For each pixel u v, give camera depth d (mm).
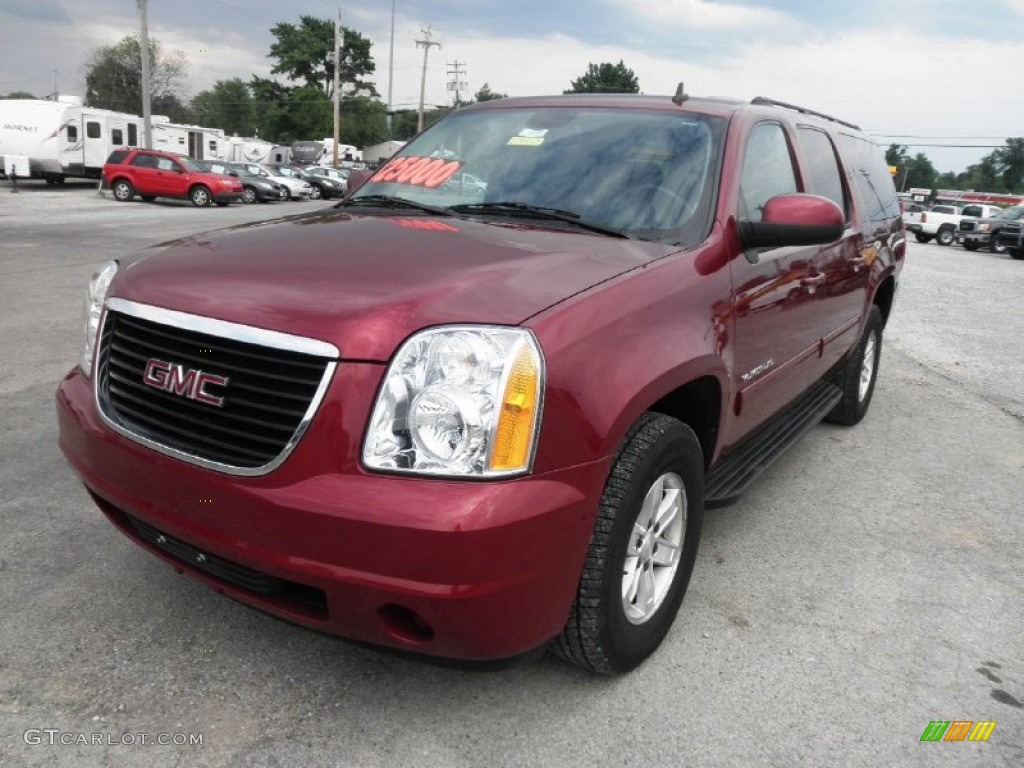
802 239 2965
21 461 4117
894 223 5738
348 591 2039
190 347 2291
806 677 2730
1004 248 25312
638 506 2430
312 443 2061
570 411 2145
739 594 3252
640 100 3607
